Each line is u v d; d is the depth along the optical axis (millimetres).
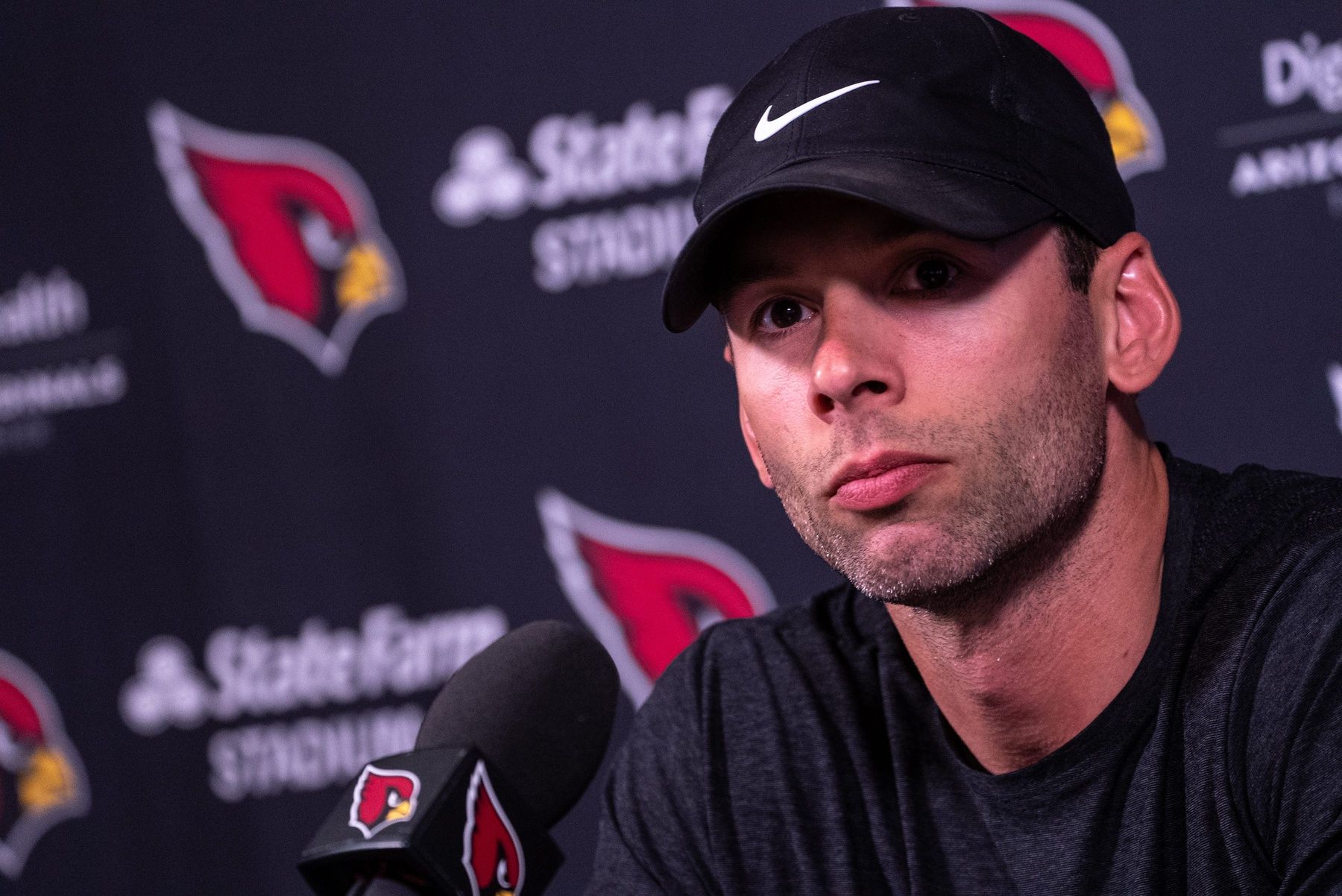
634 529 7906
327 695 8305
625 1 7859
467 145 8094
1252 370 7055
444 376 8148
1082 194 3125
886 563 2990
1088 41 7238
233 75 8375
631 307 7902
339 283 8266
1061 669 3299
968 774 3488
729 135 3301
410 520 8188
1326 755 2881
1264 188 7059
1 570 8688
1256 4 7059
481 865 2475
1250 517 3436
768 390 3139
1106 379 3215
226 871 8398
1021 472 2980
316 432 8297
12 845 8633
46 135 8602
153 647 8500
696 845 3936
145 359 8508
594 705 3141
